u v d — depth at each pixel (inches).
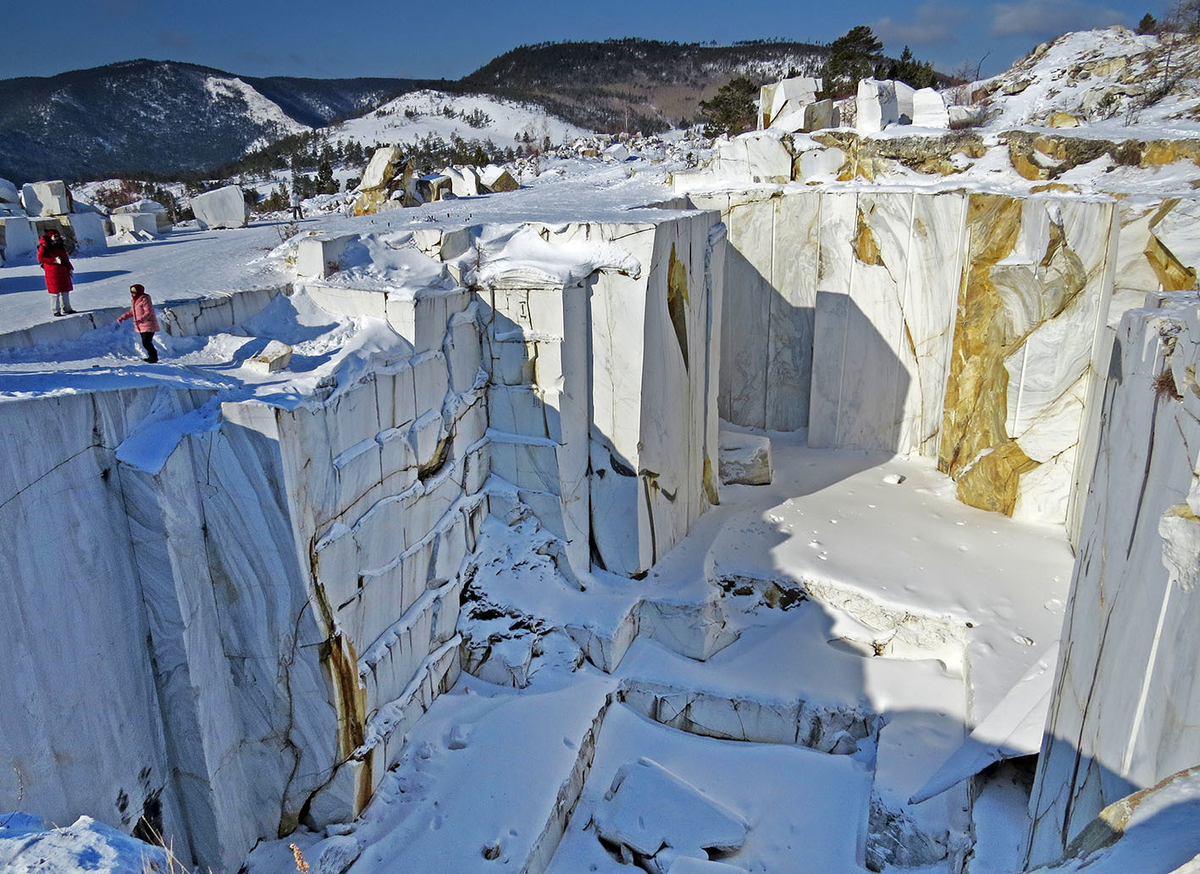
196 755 299.7
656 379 468.4
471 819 336.2
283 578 303.4
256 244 576.4
